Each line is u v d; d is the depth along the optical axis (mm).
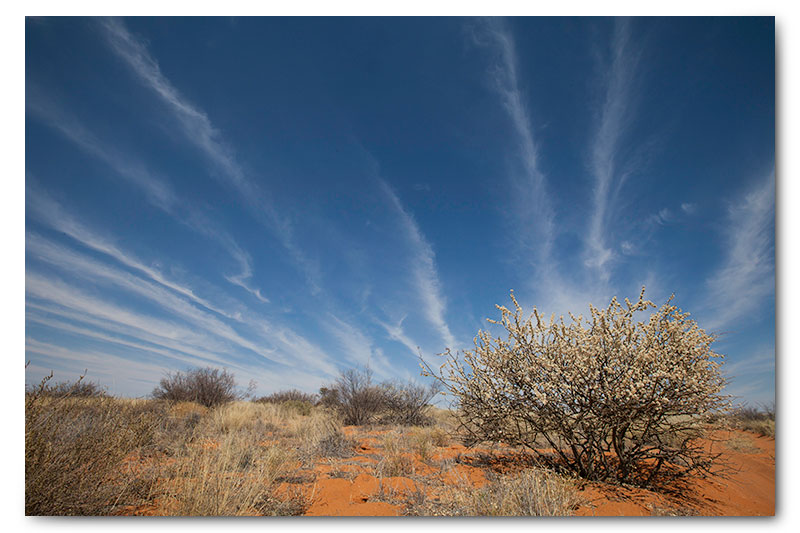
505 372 5090
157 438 5699
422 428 9180
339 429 7656
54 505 3148
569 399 4691
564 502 3650
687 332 4441
